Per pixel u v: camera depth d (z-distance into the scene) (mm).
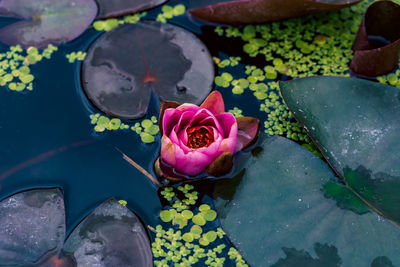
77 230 1226
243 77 1637
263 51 1730
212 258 1233
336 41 1773
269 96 1584
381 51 1500
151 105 1516
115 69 1539
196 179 1360
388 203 1230
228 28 1792
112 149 1431
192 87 1519
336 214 1230
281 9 1653
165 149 1238
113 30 1649
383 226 1198
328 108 1396
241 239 1221
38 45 1664
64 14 1697
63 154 1422
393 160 1300
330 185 1290
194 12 1711
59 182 1354
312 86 1426
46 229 1226
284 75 1656
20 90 1567
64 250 1189
